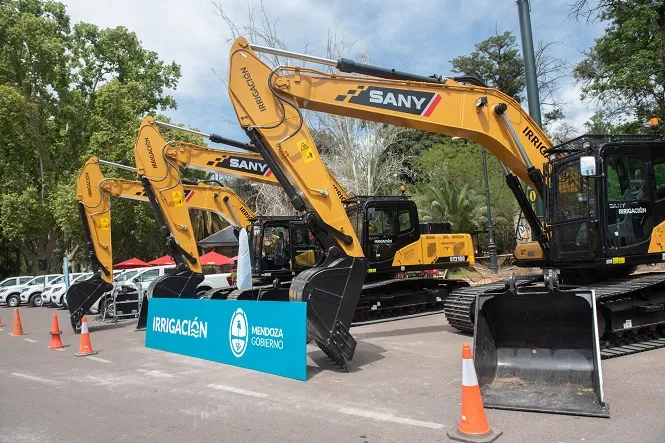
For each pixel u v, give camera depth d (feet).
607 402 19.10
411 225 45.27
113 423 19.76
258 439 17.30
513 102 30.83
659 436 15.67
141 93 124.06
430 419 18.39
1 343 44.24
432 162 103.04
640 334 29.14
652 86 60.23
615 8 66.23
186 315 33.73
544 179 30.27
